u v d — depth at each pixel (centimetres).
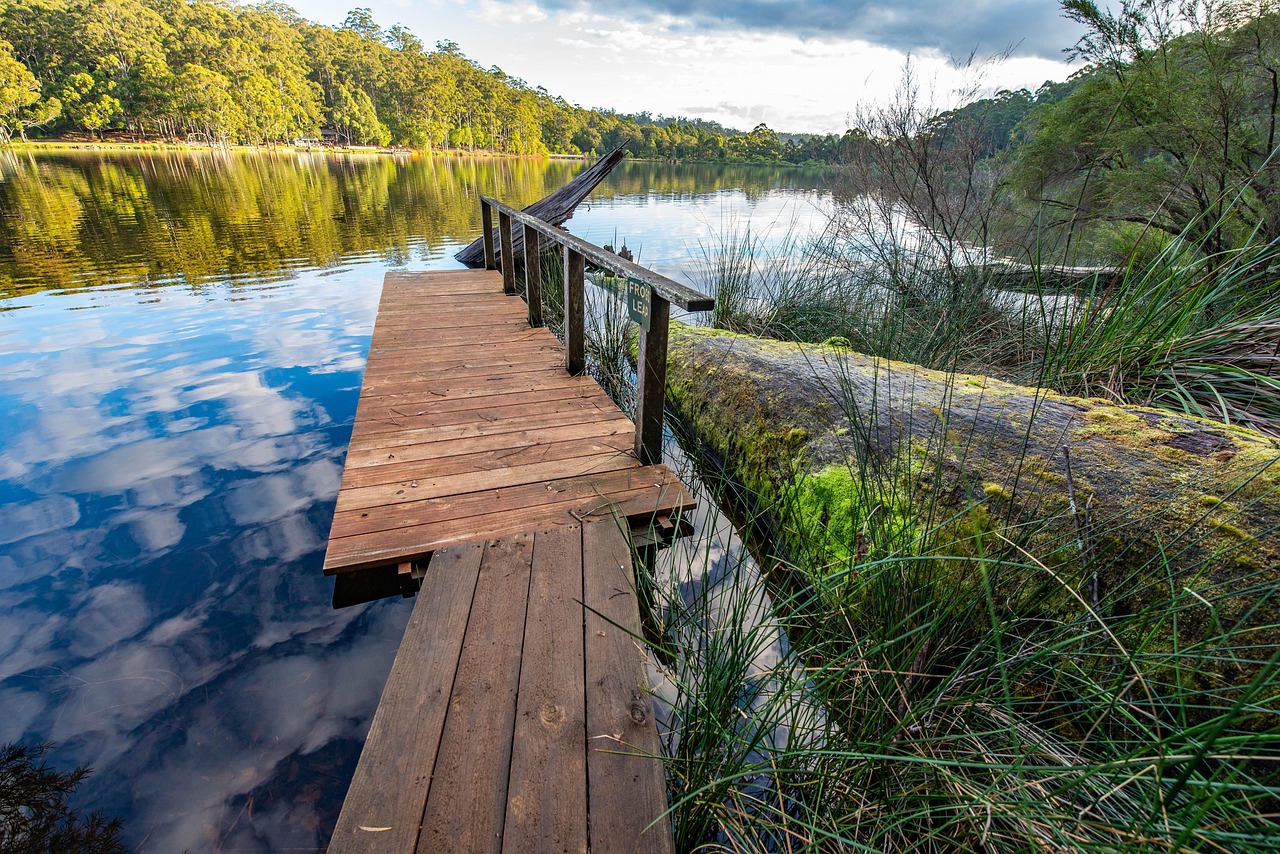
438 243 1066
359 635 203
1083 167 521
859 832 125
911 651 147
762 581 193
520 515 225
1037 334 332
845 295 512
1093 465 175
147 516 271
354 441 280
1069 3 463
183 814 145
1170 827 91
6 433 352
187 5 7606
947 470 190
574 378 366
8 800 146
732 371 317
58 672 186
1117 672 135
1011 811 107
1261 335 237
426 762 128
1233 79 394
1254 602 131
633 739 135
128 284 725
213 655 194
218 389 426
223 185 1975
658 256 923
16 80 5184
